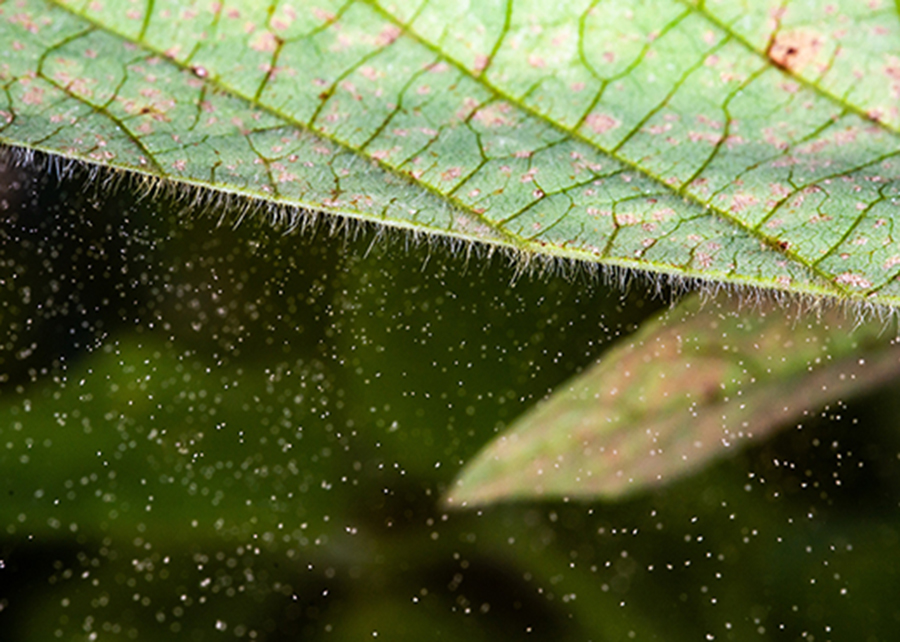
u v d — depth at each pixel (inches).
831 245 6.8
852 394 7.7
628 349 7.7
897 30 6.5
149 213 8.2
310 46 6.6
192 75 6.6
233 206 7.2
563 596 8.3
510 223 6.9
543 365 8.3
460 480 7.8
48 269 8.5
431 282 8.2
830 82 6.5
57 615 8.3
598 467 7.8
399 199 6.9
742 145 6.6
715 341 7.6
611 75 6.6
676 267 7.0
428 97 6.6
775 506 8.2
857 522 8.1
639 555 8.3
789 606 8.1
